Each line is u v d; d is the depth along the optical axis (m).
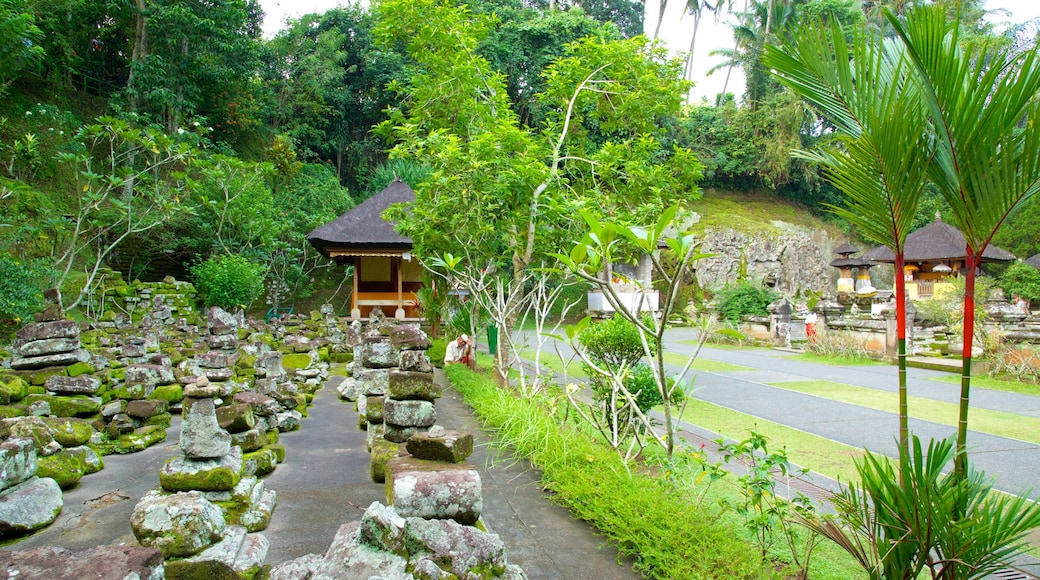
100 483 4.16
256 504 3.45
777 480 4.80
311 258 24.06
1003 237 26.97
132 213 15.34
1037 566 3.26
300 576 2.29
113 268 18.19
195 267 17.78
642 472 4.61
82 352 6.02
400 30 8.98
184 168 19.58
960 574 2.40
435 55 9.05
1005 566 2.41
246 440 4.44
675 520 3.26
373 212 18.53
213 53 21.72
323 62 30.20
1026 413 7.75
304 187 25.03
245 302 17.30
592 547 3.29
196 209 18.22
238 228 19.00
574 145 10.39
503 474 4.54
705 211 33.59
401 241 17.84
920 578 3.06
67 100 20.09
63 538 3.24
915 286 23.98
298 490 4.07
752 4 35.97
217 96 23.20
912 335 14.05
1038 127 2.38
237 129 24.31
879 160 2.70
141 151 18.06
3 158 15.48
